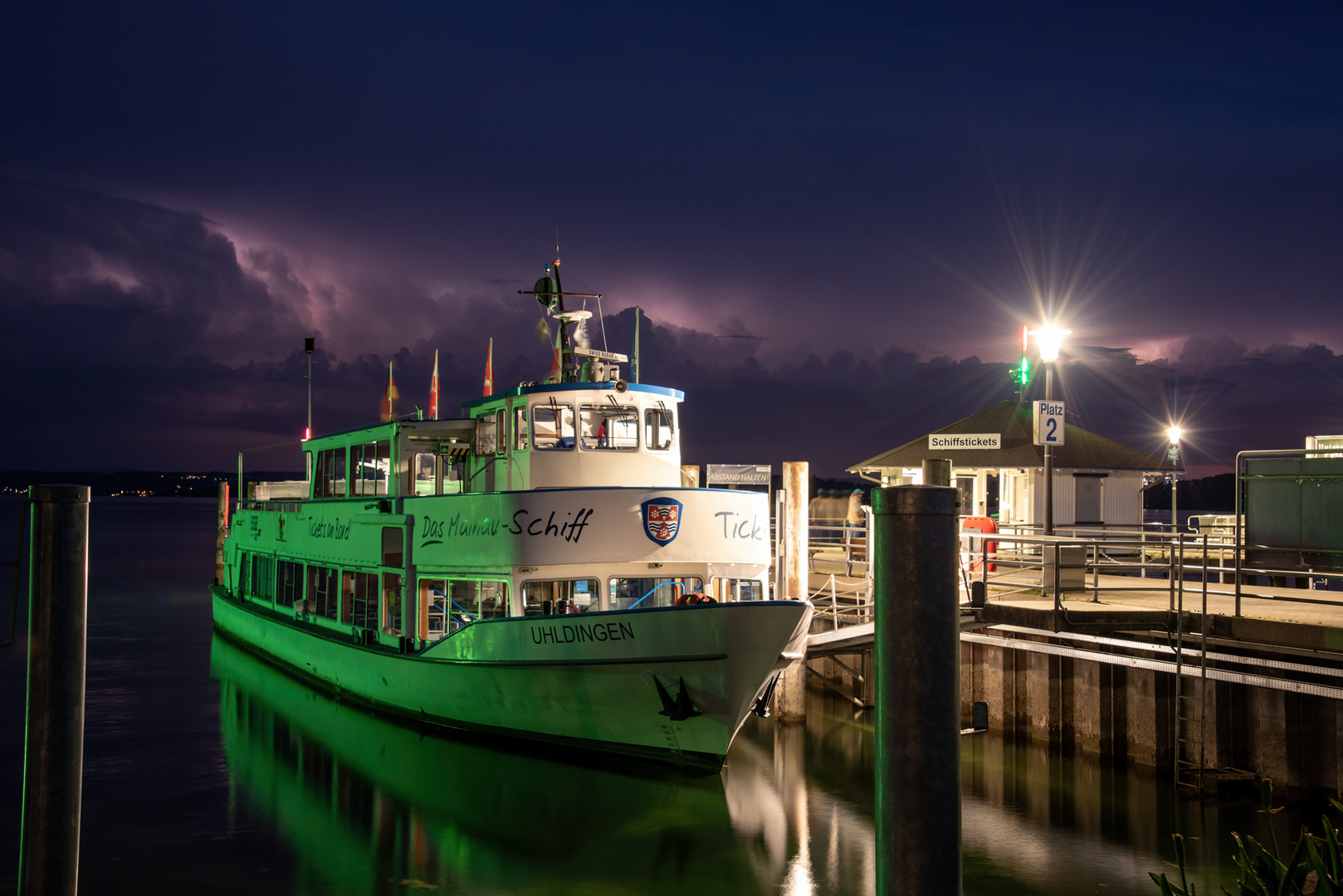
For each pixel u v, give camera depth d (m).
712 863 13.67
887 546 3.14
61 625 4.69
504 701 17.77
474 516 17.58
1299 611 17.38
